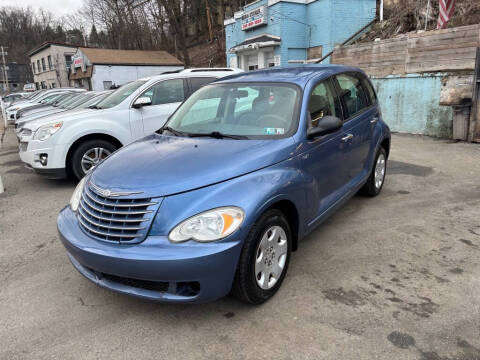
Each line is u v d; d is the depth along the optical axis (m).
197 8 38.75
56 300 3.08
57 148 6.01
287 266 3.08
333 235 4.07
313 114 3.51
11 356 2.45
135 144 3.62
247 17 18.58
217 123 3.69
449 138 9.02
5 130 17.03
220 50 30.22
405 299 2.87
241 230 2.49
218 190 2.60
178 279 2.41
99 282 2.74
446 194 5.26
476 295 2.90
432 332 2.50
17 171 7.95
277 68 4.38
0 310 2.96
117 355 2.42
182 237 2.43
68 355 2.44
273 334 2.55
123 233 2.56
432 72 9.42
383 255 3.59
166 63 31.05
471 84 8.21
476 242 3.80
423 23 12.84
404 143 8.76
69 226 2.92
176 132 3.77
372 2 16.28
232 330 2.61
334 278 3.21
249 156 2.92
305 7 16.84
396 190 5.52
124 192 2.64
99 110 6.52
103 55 30.22
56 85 43.44
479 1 11.66
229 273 2.50
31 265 3.71
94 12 43.75
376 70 10.84
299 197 3.06
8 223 4.87
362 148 4.47
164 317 2.79
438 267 3.34
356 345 2.40
